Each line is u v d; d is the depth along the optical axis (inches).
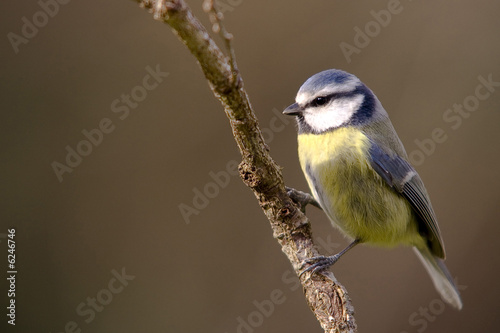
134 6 452.1
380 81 468.1
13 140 437.1
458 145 463.5
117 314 426.6
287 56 461.4
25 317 419.5
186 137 451.5
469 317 432.8
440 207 458.9
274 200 209.2
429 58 470.0
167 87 453.4
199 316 429.1
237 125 184.2
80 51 447.8
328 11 468.4
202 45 155.3
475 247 451.5
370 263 451.5
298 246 211.6
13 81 439.8
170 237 443.2
